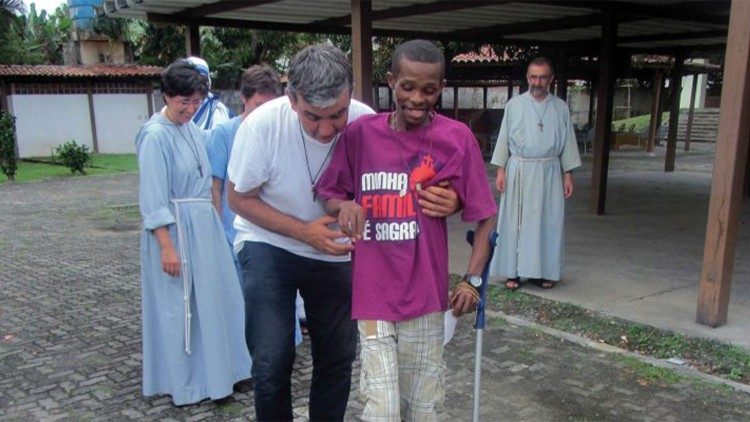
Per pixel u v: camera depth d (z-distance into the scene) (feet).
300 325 13.47
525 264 15.94
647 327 13.58
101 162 62.08
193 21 25.48
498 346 12.85
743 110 12.21
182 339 10.34
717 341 12.68
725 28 31.89
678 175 42.29
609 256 19.90
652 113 59.47
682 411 10.16
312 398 8.52
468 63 51.60
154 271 10.30
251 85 10.91
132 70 71.82
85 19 39.73
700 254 20.12
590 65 54.34
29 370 12.08
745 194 33.06
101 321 14.94
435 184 6.70
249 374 11.14
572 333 13.48
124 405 10.58
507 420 9.95
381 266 6.88
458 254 20.31
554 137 15.39
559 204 15.87
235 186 7.48
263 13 25.16
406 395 7.28
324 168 7.51
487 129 63.82
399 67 6.44
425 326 6.98
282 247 7.79
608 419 9.95
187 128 10.48
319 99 6.41
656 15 25.55
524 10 25.73
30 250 23.34
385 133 6.85
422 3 22.54
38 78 67.00
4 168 47.60
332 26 29.81
